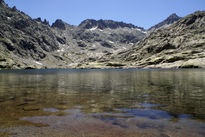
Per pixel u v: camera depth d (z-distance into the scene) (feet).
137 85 103.35
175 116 37.09
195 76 180.65
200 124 31.76
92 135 26.84
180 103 50.52
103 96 64.18
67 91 78.38
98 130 28.99
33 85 107.34
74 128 29.86
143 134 27.25
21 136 26.40
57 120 34.37
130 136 26.48
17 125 31.22
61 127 30.37
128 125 31.45
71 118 35.73
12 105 48.08
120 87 93.66
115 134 27.27
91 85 106.32
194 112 40.22
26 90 82.02
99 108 44.80
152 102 52.42
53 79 168.66
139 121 33.78
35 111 41.39
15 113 39.40
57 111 41.50
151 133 27.66
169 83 112.27
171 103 50.65
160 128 29.89
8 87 95.35
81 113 39.70
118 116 37.29
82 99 57.93
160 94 67.97
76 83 121.39
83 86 100.22
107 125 31.50
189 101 53.36
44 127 30.27
